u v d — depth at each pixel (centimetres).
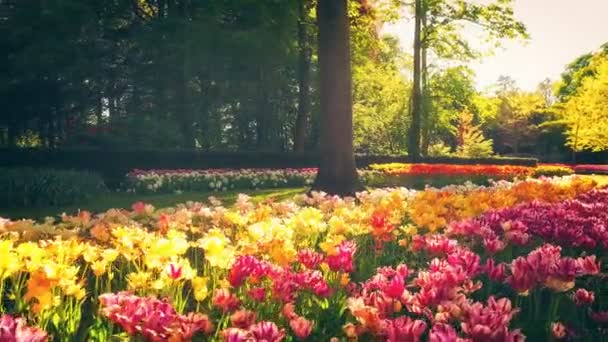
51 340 309
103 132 2569
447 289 293
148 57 2845
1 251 337
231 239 607
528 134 6256
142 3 3219
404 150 4156
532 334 355
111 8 2920
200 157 2436
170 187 1758
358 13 2597
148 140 2523
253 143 3444
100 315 342
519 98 6481
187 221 580
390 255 568
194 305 399
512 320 370
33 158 2339
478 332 226
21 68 2744
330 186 1427
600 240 506
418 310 293
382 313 277
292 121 3412
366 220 599
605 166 4247
